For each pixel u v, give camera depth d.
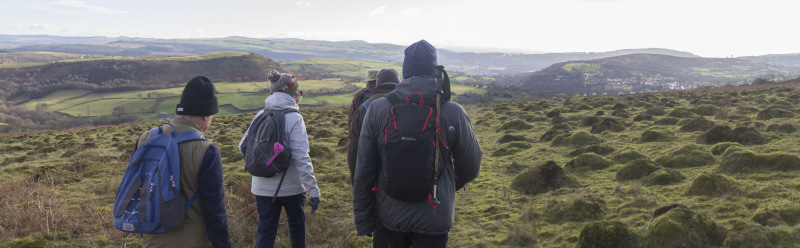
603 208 5.04
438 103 2.66
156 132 2.69
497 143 10.30
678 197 5.20
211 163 2.68
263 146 3.69
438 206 2.69
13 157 12.74
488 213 5.39
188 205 2.65
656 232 3.92
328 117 20.11
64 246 4.80
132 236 5.14
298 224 4.15
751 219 4.19
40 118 118.06
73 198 7.09
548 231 4.61
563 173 6.29
